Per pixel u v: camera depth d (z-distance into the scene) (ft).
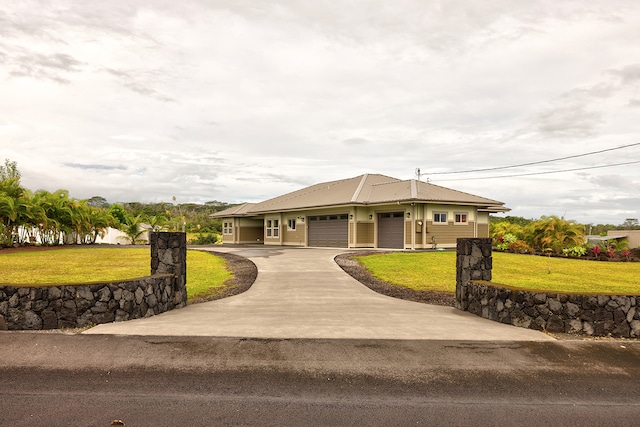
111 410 13.67
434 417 13.57
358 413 13.74
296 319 24.58
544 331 22.52
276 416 13.46
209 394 14.92
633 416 13.82
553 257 68.49
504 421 13.39
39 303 21.72
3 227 75.82
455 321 24.79
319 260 56.34
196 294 34.65
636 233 125.80
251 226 126.11
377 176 99.76
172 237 28.81
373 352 18.76
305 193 108.17
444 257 59.98
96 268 48.06
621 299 22.00
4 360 17.57
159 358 17.85
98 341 19.62
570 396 15.20
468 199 79.46
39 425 12.67
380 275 44.73
